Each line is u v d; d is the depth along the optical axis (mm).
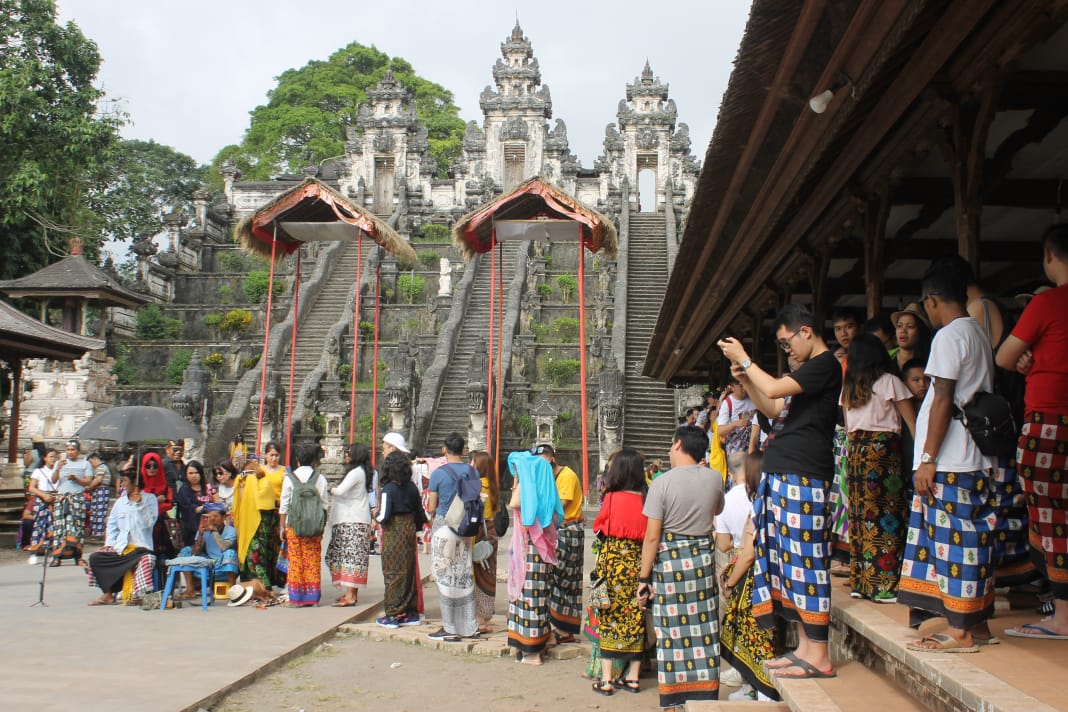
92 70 31750
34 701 6379
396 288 41438
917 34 5008
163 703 6414
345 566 11078
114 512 11109
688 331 14930
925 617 4918
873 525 6020
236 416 31188
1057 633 4652
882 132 6086
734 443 9484
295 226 13867
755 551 5816
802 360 5441
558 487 9391
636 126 53812
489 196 50875
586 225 11812
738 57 5703
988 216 9297
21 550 17578
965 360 4598
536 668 8312
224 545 11172
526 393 31781
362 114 55156
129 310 41000
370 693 7305
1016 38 4957
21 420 30844
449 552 9258
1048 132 6691
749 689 6883
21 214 30156
